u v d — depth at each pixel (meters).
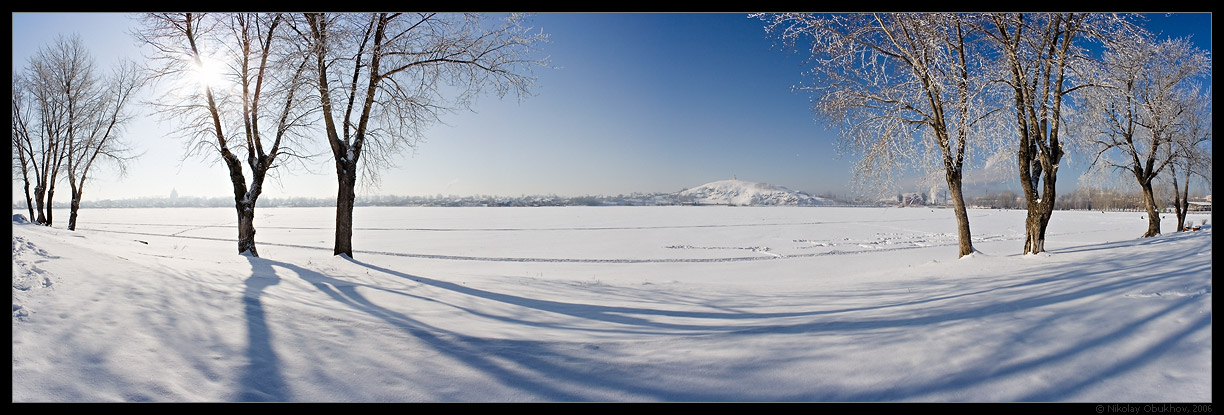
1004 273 9.48
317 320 4.74
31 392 2.90
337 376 3.51
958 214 12.95
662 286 10.13
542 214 79.50
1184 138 18.20
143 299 4.81
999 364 3.31
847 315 5.40
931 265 12.37
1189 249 9.16
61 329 3.79
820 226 47.06
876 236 35.09
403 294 7.24
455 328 4.84
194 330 4.18
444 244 29.17
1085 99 11.66
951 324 4.28
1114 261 8.96
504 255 23.66
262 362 3.68
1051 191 11.77
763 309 6.65
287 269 9.23
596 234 37.53
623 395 3.21
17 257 5.33
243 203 12.66
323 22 11.79
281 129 12.50
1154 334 3.57
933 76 11.52
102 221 55.44
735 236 35.72
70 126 21.06
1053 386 2.96
